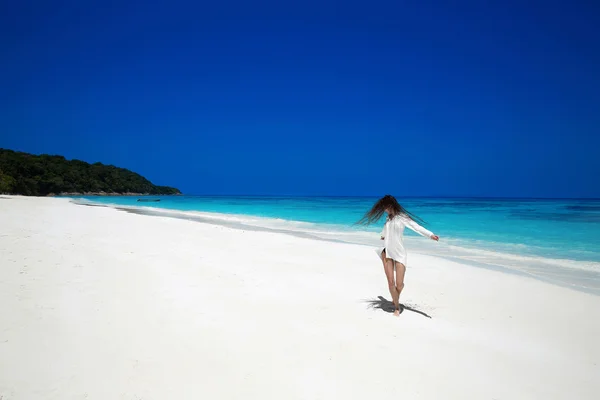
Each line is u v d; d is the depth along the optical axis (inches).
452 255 461.7
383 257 224.8
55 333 171.3
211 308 213.5
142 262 326.6
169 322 190.4
